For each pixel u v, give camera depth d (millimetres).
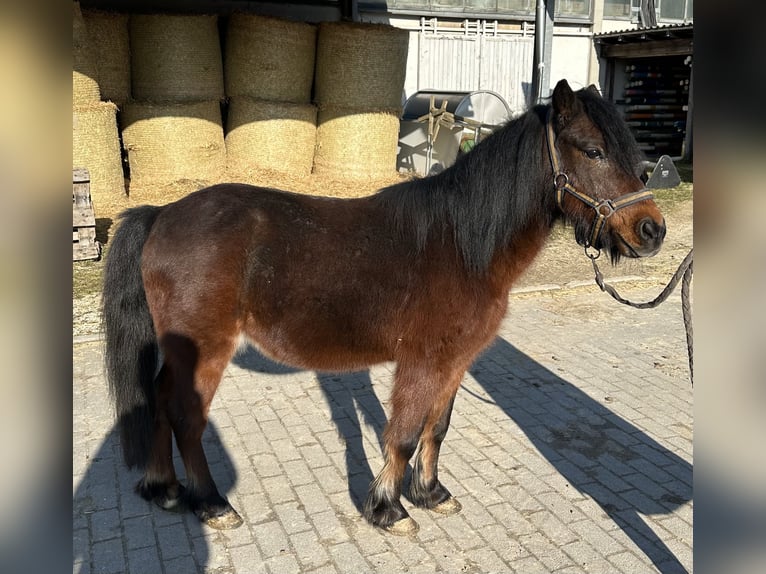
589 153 2500
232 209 2803
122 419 2926
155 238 2826
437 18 13273
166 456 3055
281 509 3100
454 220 2705
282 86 9961
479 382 4629
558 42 14539
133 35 9227
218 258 2705
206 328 2715
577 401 4336
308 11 12234
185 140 9367
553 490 3289
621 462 3572
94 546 2809
